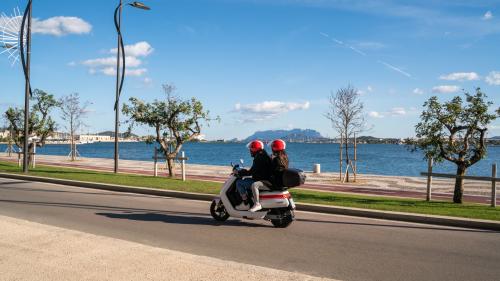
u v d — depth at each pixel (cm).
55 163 3225
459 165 1385
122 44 2194
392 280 590
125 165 3203
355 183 2162
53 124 2789
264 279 532
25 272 540
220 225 958
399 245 800
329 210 1179
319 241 820
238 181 983
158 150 2131
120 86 2206
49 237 720
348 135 2339
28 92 2081
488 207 1266
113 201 1291
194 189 1508
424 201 1398
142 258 610
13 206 1154
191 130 2164
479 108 1333
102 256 616
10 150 4362
